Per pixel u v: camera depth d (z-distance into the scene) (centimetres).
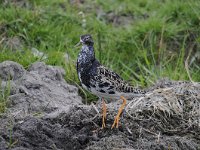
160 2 1692
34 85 1242
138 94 1048
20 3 1583
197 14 1580
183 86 1181
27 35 1472
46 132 1019
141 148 999
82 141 1021
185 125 1094
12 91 1210
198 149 1040
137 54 1506
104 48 1502
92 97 1322
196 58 1507
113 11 1656
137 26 1583
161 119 1091
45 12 1555
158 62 1500
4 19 1498
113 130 1039
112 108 1102
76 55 1425
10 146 970
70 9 1606
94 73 1016
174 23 1588
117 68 1453
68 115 1071
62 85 1286
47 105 1180
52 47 1462
